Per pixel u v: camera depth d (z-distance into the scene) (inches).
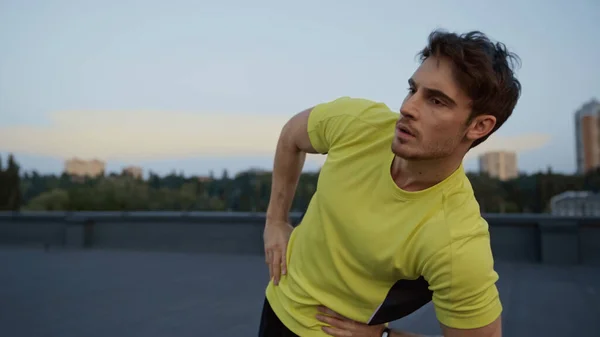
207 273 230.8
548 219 249.9
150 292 190.2
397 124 40.7
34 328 143.6
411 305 47.6
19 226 342.0
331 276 48.8
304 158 62.0
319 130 53.4
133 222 320.8
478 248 41.2
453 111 38.4
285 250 58.6
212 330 141.9
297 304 52.7
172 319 152.9
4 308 166.1
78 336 136.6
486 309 41.8
